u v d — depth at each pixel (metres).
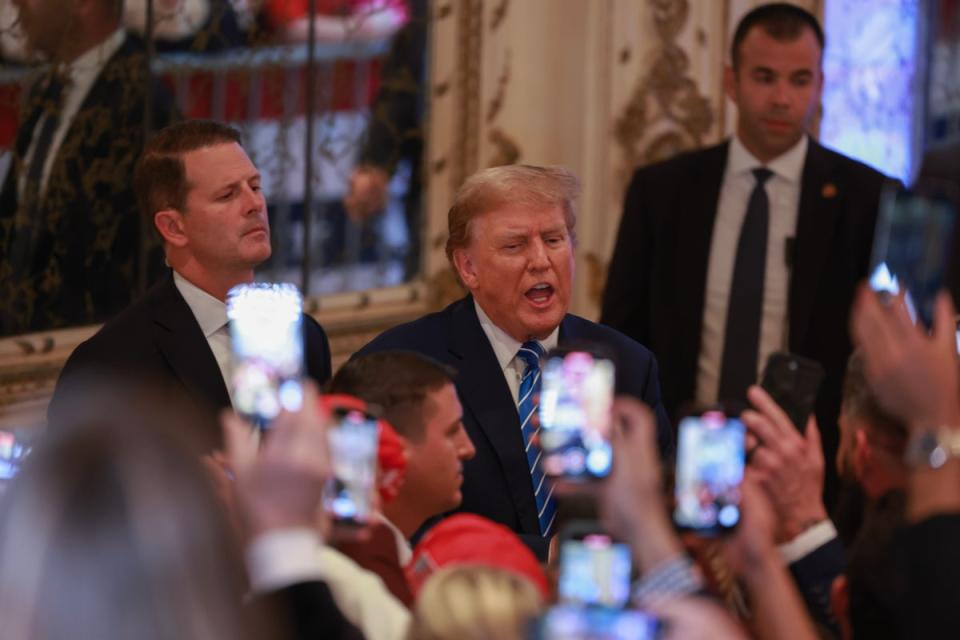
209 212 5.48
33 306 7.64
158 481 2.17
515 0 9.21
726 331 7.57
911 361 3.06
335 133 8.95
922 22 10.84
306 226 8.84
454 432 4.36
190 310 5.52
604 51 9.27
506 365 5.53
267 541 2.76
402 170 9.28
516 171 5.50
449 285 9.48
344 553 3.92
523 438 5.39
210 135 5.55
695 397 7.64
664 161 7.89
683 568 2.97
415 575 3.96
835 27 10.34
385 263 9.30
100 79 7.79
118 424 2.21
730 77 7.78
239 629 2.15
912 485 3.08
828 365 7.44
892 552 3.17
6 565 2.13
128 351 5.38
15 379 7.51
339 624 2.74
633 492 3.04
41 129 7.55
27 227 7.55
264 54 8.55
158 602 2.10
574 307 9.41
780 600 3.21
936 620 2.92
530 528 5.33
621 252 7.82
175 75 8.15
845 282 7.50
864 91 10.56
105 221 7.95
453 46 9.33
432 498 4.32
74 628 2.09
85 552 2.12
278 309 3.99
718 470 3.51
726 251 7.65
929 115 10.99
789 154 7.62
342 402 3.39
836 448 7.34
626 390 5.63
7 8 7.31
